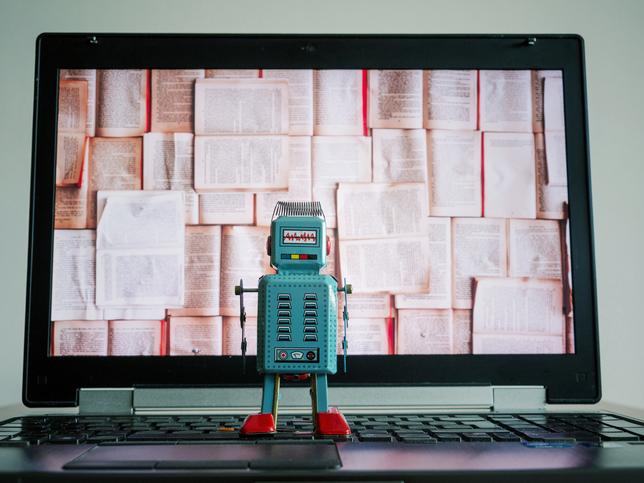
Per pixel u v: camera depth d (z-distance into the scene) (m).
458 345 0.83
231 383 0.81
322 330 0.65
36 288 0.81
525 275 0.84
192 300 0.83
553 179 0.86
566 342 0.83
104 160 0.84
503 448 0.58
